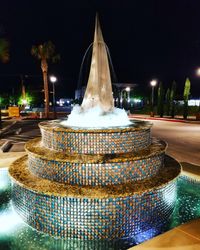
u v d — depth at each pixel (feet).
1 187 18.70
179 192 17.48
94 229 11.41
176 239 9.71
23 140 41.91
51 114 124.06
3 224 12.98
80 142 13.73
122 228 11.57
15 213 14.28
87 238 11.48
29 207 12.65
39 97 213.25
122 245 11.10
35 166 14.06
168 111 108.68
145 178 13.29
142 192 11.60
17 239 11.54
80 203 11.34
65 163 12.64
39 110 179.22
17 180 13.30
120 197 11.29
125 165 12.60
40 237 11.76
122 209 11.47
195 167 21.11
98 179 12.39
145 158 13.04
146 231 12.18
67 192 11.51
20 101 165.58
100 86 18.47
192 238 9.77
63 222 11.66
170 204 14.02
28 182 12.94
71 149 13.92
